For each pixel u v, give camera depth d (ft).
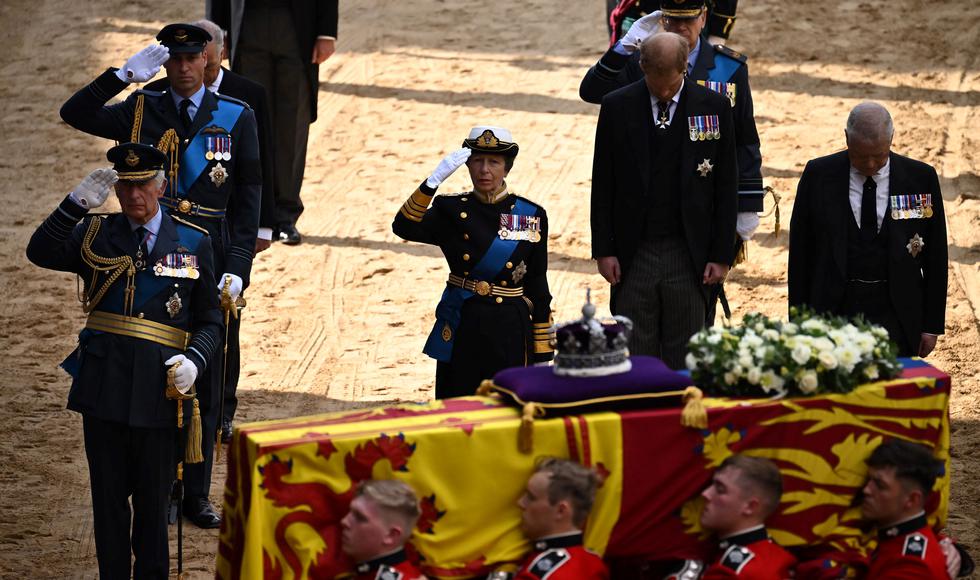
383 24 218.38
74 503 91.35
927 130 169.89
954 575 64.69
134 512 76.33
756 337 64.08
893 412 64.54
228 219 93.09
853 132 82.58
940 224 85.30
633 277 89.40
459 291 83.10
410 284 133.28
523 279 84.02
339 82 191.93
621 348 62.59
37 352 118.32
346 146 169.99
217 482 94.63
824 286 85.46
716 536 62.85
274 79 138.00
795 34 207.00
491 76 193.57
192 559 83.20
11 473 95.14
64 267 75.20
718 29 129.49
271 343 120.37
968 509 89.30
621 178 88.33
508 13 223.71
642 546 62.39
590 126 174.19
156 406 73.41
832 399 63.41
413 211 81.20
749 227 95.09
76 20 217.97
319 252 140.87
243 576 56.65
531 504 59.21
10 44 208.13
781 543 63.93
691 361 65.21
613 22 129.49
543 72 195.00
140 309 73.87
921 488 62.90
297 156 141.18
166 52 86.63
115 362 73.26
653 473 61.36
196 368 73.82
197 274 75.46
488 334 82.33
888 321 85.20
